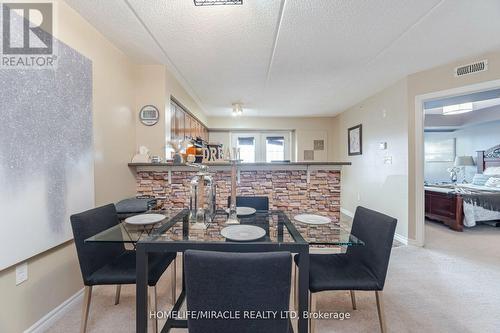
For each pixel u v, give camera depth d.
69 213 1.73
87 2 1.75
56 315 1.67
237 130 6.16
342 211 5.38
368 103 4.27
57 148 1.62
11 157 1.30
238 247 1.25
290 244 1.26
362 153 4.50
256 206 2.26
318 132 5.98
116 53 2.43
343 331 1.57
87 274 1.44
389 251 1.38
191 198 1.75
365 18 1.95
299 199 2.86
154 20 1.97
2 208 1.26
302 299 1.27
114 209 1.82
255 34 2.18
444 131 6.59
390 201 3.62
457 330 1.58
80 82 1.84
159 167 2.83
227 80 3.38
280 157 6.21
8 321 1.35
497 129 5.40
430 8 1.82
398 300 1.92
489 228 4.05
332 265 1.58
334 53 2.56
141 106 2.87
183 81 3.42
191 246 1.26
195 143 2.53
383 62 2.79
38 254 1.53
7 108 1.28
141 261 1.27
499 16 1.92
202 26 2.06
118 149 2.48
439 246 3.15
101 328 1.59
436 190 4.33
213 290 0.93
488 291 2.06
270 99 4.38
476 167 5.77
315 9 1.83
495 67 2.55
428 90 3.01
